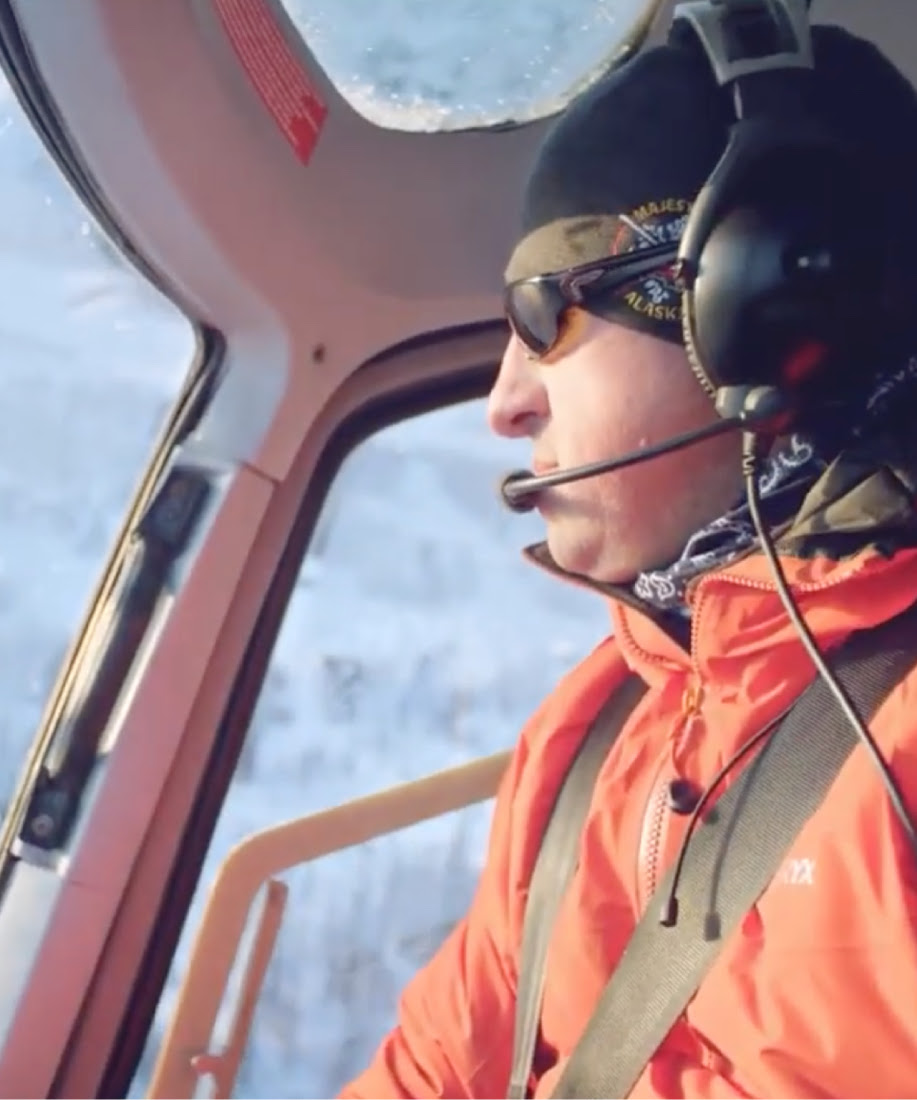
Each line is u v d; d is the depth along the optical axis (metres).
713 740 1.40
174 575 2.16
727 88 1.36
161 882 2.16
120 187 1.94
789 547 1.33
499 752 2.25
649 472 1.38
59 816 2.13
